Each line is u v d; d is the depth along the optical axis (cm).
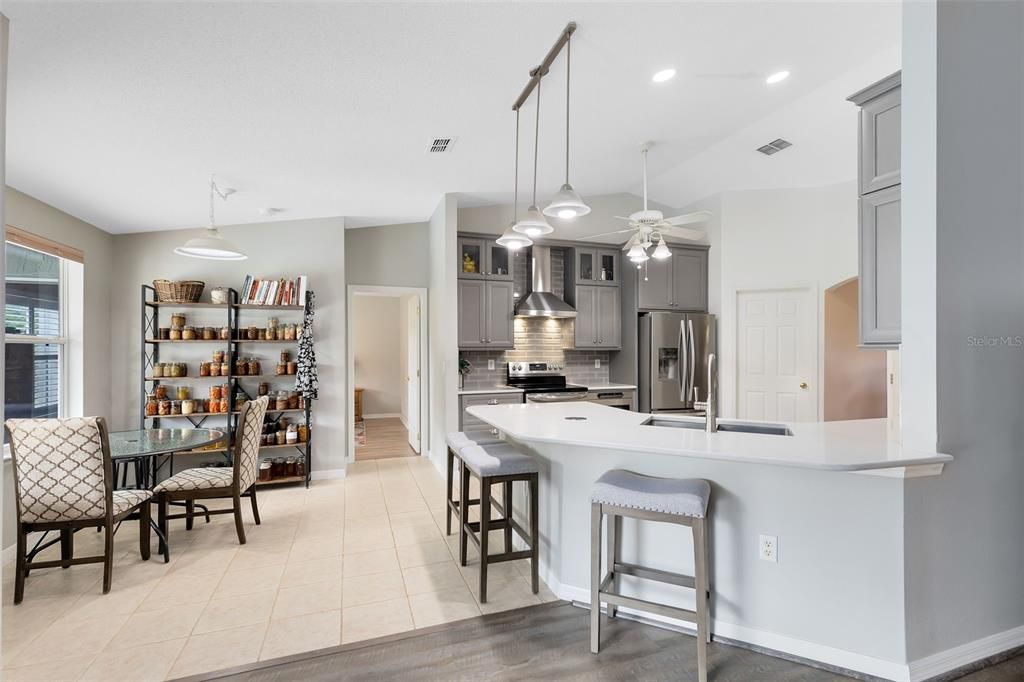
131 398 436
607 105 323
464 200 511
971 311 206
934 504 201
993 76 211
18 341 333
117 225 411
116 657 208
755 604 216
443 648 215
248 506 400
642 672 200
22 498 251
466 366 536
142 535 299
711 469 223
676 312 565
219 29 196
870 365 525
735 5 234
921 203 203
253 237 466
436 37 222
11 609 245
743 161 477
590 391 540
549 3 212
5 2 166
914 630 197
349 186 406
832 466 182
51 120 245
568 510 256
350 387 544
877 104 231
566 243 564
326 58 225
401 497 424
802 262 522
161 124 262
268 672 200
